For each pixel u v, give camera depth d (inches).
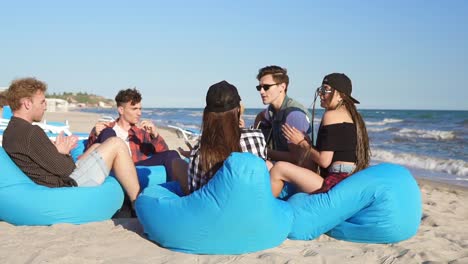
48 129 312.3
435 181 338.0
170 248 133.7
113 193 160.4
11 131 154.7
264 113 197.5
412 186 145.9
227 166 120.0
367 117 1716.3
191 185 138.0
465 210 215.6
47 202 149.4
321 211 142.0
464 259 131.9
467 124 1150.3
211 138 130.3
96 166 159.3
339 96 151.8
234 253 130.1
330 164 150.4
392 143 648.4
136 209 141.8
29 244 133.7
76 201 152.1
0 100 182.7
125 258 125.6
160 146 215.5
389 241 145.1
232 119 131.3
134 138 212.8
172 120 1567.4
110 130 202.7
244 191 119.0
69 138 161.8
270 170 153.9
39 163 152.2
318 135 152.3
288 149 183.6
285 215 136.6
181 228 127.0
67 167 154.9
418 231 163.6
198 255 129.8
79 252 128.2
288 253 132.2
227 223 123.3
